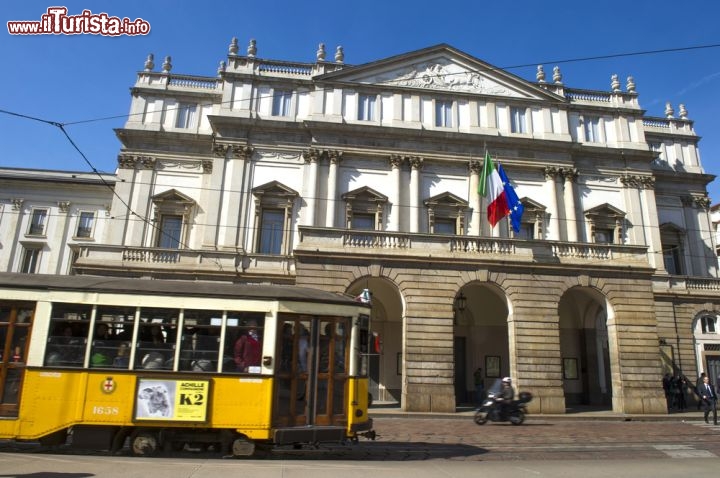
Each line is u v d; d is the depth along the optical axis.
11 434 11.00
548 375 23.59
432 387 22.77
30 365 11.22
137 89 34.62
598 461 11.94
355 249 24.02
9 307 11.52
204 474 9.07
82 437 11.19
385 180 32.84
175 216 32.84
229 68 34.22
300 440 11.35
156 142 33.78
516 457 12.48
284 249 31.05
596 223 34.09
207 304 11.82
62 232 37.47
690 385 31.45
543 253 25.14
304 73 34.94
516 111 35.25
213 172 31.92
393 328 29.58
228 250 30.58
